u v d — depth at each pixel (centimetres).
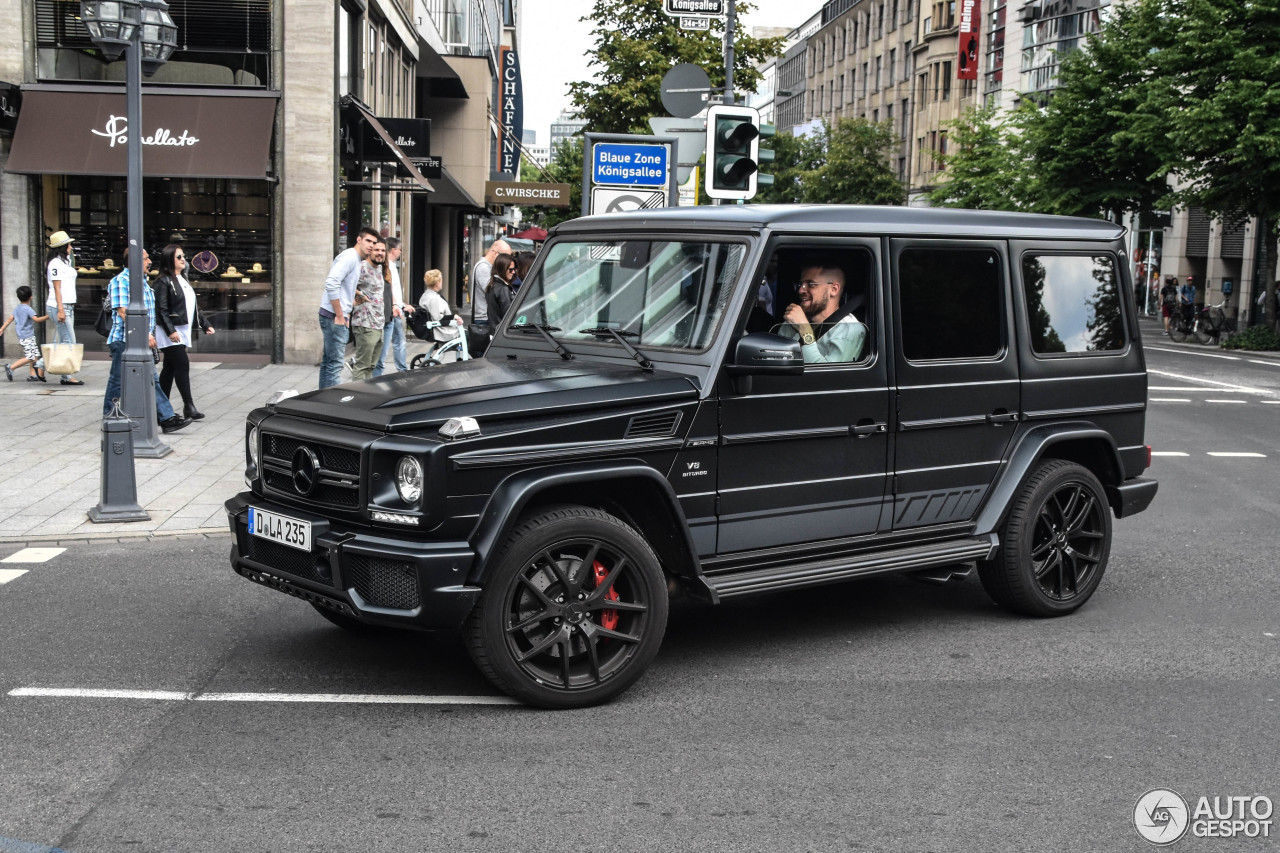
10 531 791
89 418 1252
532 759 432
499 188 3869
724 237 538
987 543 607
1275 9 2886
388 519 454
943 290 592
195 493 912
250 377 1705
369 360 1292
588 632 485
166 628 594
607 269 580
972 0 6894
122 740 445
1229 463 1220
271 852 356
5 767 417
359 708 484
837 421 554
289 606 638
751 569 537
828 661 559
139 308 1049
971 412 604
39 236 1853
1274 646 594
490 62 4228
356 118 2112
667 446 500
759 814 388
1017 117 4353
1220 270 4666
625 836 371
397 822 378
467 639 468
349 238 2286
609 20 3045
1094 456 668
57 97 1816
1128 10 3788
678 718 479
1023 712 491
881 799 402
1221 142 2978
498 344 605
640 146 1320
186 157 1800
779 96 12012
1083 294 655
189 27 1869
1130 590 708
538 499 486
